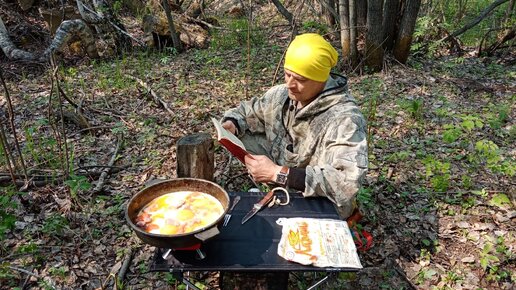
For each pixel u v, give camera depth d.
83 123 4.91
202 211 1.99
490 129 4.85
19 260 3.00
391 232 3.30
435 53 7.91
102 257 3.05
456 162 4.22
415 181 3.90
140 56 7.31
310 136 2.60
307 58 2.32
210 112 5.30
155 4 10.58
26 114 5.31
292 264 1.99
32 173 3.96
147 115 5.28
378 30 6.66
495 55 7.82
